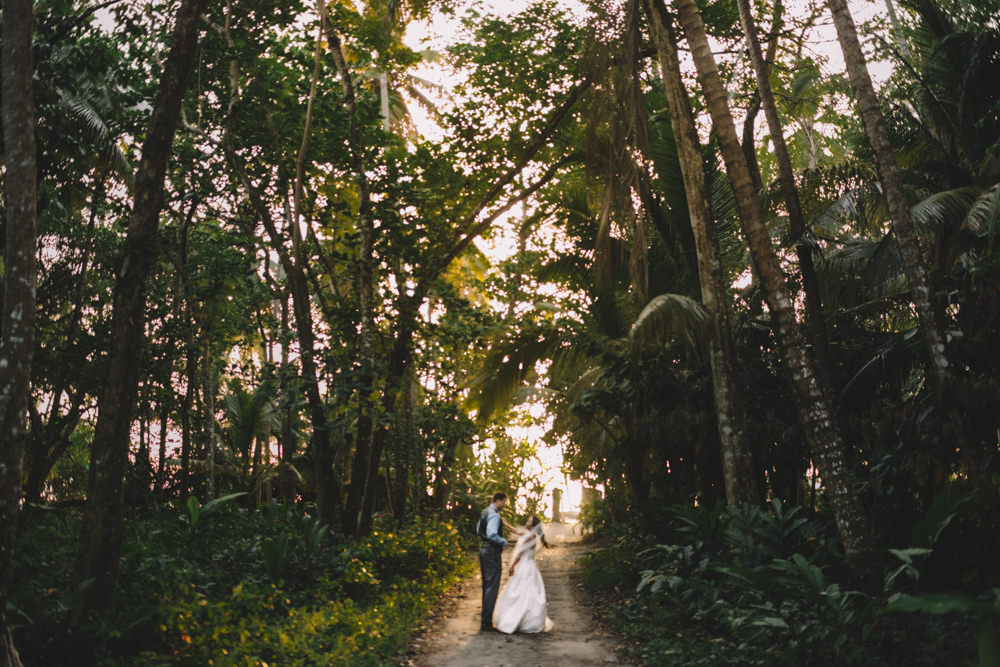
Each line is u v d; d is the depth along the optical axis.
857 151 13.90
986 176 10.83
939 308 8.63
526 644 8.10
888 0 13.43
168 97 7.30
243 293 16.17
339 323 12.69
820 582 6.23
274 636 7.07
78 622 6.31
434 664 7.12
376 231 12.32
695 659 6.62
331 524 11.66
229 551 10.13
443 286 12.55
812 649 5.87
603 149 12.53
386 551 12.14
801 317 13.23
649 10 10.52
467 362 18.67
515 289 17.89
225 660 6.11
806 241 9.09
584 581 12.85
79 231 15.95
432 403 19.17
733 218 12.65
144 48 11.54
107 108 15.26
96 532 6.64
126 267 6.99
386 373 11.73
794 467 11.27
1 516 5.15
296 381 11.45
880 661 5.68
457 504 26.33
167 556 8.92
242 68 12.16
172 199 12.51
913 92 12.66
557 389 17.77
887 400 10.66
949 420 8.12
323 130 12.42
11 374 5.38
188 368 17.59
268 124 11.84
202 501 20.28
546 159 15.01
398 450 18.47
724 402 9.63
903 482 9.03
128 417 6.92
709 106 8.48
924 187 11.52
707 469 12.10
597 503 24.27
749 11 9.83
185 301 15.70
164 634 6.52
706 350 11.59
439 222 13.66
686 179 10.23
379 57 14.77
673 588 8.00
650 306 9.94
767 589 6.64
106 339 13.97
